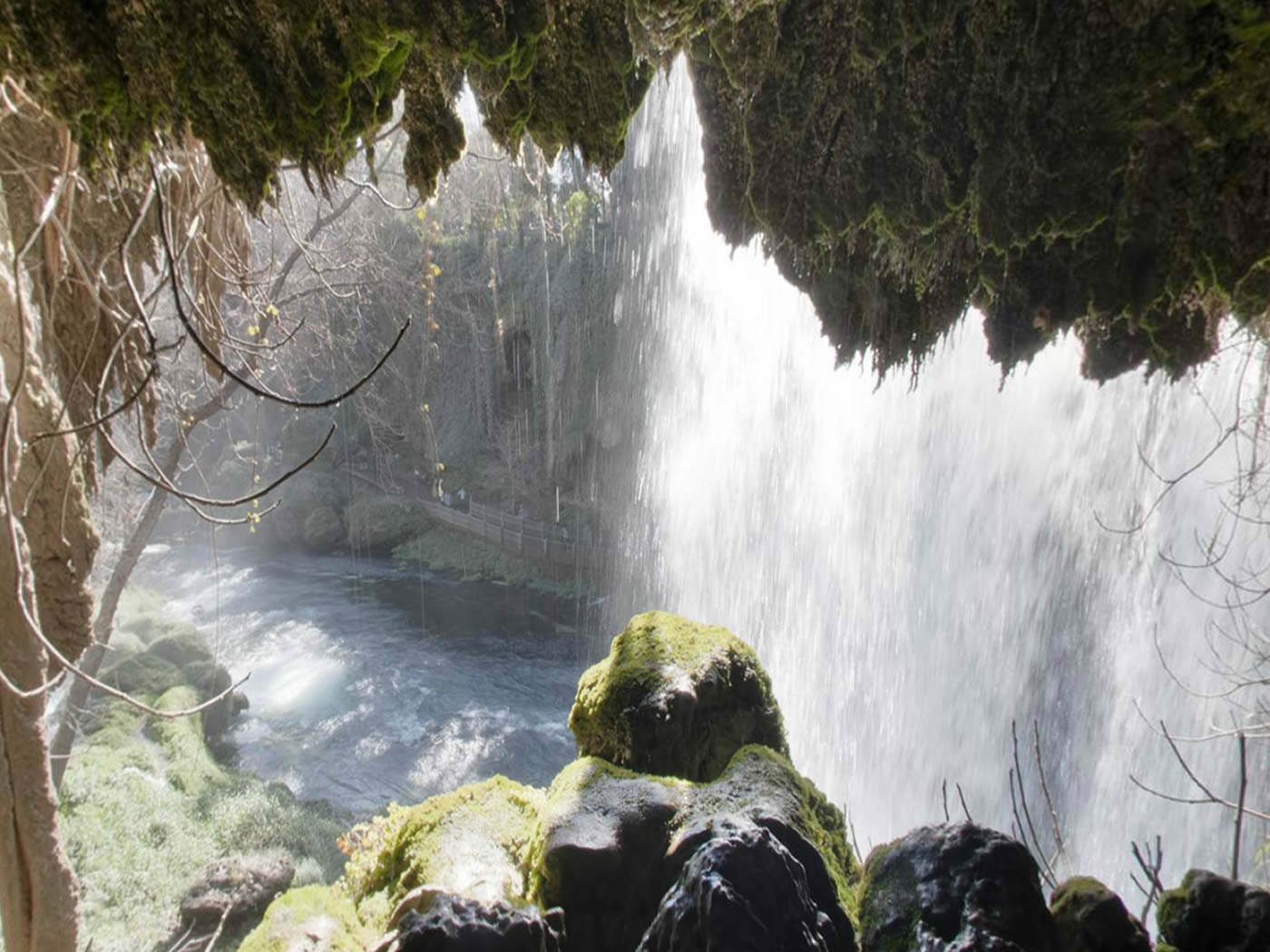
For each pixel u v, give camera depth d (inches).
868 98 98.0
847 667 402.0
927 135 95.7
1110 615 304.3
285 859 431.5
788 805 129.6
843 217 105.3
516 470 1011.3
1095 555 309.4
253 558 1016.2
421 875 130.4
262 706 681.0
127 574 340.2
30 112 117.1
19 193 124.6
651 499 703.1
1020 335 109.2
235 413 986.7
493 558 974.4
